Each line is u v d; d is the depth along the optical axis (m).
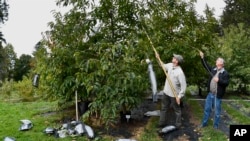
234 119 7.07
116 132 6.38
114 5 7.34
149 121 6.91
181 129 6.41
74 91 7.05
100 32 7.38
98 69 6.45
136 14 7.51
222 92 6.24
